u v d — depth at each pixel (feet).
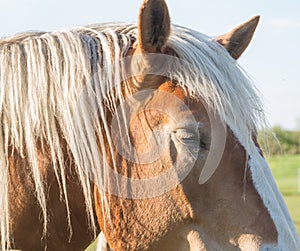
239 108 11.53
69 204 12.53
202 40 12.36
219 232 11.33
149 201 11.68
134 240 11.80
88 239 13.11
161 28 11.69
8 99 12.34
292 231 11.40
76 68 12.22
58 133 12.16
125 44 12.50
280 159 112.57
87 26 13.57
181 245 11.62
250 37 14.07
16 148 12.32
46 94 12.16
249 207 11.24
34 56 12.41
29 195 12.32
